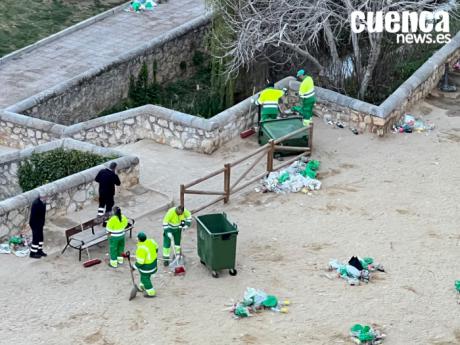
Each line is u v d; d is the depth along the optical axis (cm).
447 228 7100
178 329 5744
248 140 8706
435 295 6181
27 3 12538
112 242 6369
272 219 7194
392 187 7756
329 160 8219
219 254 6269
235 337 5669
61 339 5622
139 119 8700
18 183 7888
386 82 9706
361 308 6003
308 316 5903
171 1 12344
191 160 8331
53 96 9450
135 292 6044
